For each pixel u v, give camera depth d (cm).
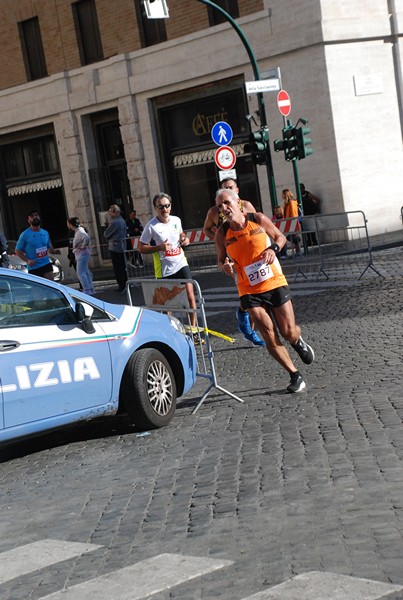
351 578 450
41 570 542
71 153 3438
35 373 795
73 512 660
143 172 3253
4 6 3516
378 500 582
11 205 3719
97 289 2580
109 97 3266
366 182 2891
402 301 1486
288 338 956
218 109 3050
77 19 3334
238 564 502
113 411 920
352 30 2831
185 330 953
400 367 999
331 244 1912
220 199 950
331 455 699
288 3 2822
